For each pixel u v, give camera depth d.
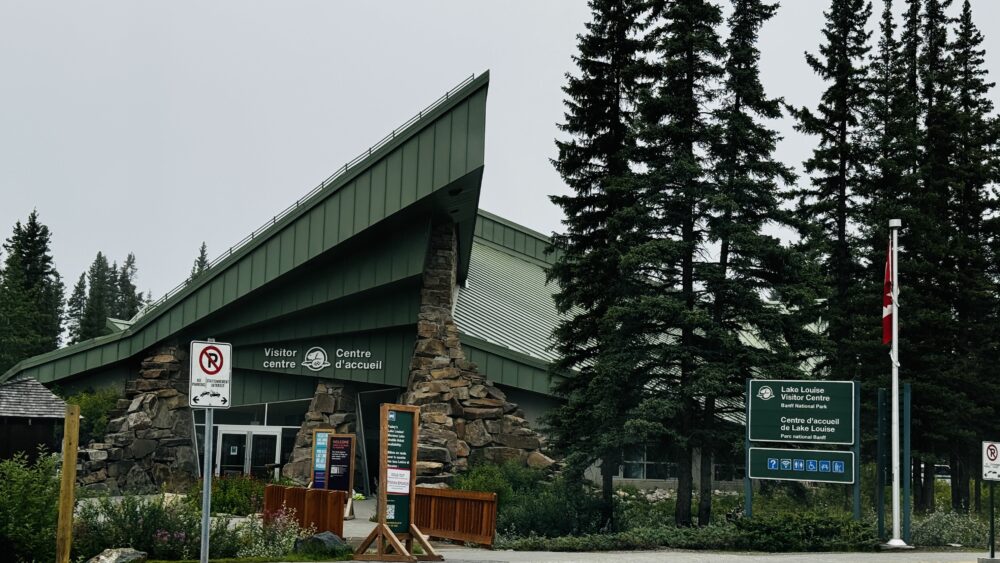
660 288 24.73
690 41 24.19
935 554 20.05
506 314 43.78
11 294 70.19
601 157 27.41
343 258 36.72
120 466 36.53
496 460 34.06
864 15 34.88
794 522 21.20
